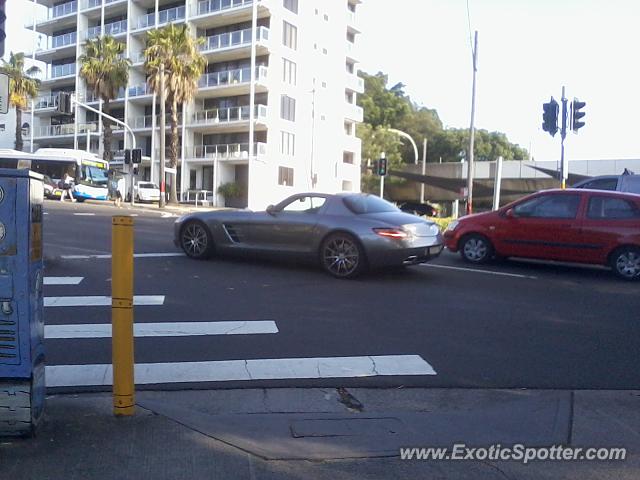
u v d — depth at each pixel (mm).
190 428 5004
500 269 12406
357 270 10883
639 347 7367
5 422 4641
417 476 4422
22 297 4605
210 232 12211
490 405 5711
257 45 47281
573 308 9180
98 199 42875
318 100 54656
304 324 8102
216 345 7246
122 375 5129
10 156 41219
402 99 85250
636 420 5406
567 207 12156
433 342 7445
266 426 5160
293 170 51969
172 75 41156
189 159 50781
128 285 5105
